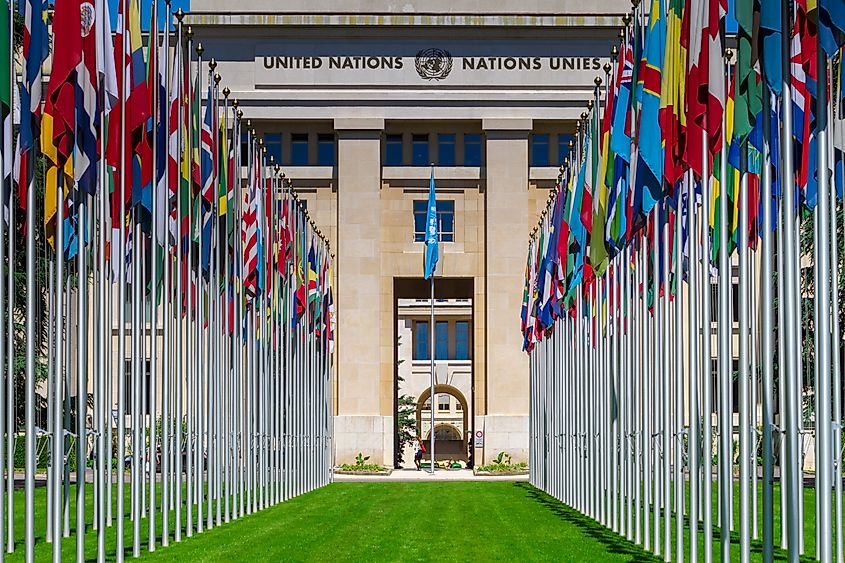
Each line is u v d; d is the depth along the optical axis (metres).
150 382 31.09
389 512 43.09
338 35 80.19
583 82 80.12
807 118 24.62
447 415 132.88
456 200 81.06
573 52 80.38
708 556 25.25
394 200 81.19
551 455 54.84
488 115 80.00
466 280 81.94
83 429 26.03
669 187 26.73
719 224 23.64
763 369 23.05
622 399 35.34
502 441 77.69
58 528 24.95
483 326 79.94
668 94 26.05
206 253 36.12
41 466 59.19
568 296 41.69
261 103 79.62
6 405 26.42
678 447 28.33
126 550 30.12
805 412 48.06
